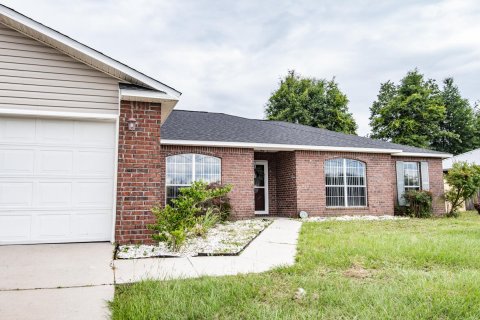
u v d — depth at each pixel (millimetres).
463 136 39500
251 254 6219
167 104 7312
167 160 12695
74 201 6754
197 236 8312
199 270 4996
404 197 16172
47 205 6613
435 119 35906
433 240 7488
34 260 5320
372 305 3486
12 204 6449
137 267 5082
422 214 15664
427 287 4020
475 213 18859
